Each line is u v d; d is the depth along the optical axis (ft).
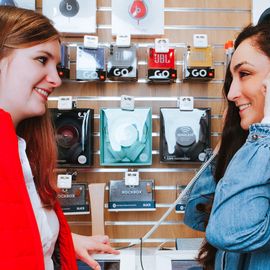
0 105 2.55
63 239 3.25
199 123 5.04
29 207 2.25
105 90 5.25
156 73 4.88
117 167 5.22
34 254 2.18
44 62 2.65
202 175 3.96
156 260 3.97
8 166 2.18
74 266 3.26
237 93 2.91
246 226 2.37
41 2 5.25
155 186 5.22
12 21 2.50
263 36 2.78
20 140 3.00
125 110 5.07
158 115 5.24
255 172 2.47
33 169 3.16
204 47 4.94
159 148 5.13
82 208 4.94
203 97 5.27
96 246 3.82
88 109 5.03
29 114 2.67
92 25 5.07
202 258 3.51
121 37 4.89
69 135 4.96
